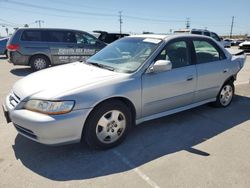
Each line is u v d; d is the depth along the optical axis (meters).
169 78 3.99
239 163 3.21
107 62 4.12
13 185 2.75
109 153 3.42
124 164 3.16
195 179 2.88
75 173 2.97
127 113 3.60
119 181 2.83
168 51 4.07
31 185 2.75
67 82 3.34
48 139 3.03
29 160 3.22
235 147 3.63
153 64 3.79
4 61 13.99
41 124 2.96
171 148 3.58
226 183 2.81
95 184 2.78
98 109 3.29
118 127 3.56
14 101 3.34
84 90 3.17
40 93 3.13
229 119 4.70
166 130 4.17
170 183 2.80
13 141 3.70
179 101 4.28
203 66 4.56
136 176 2.92
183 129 4.22
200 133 4.08
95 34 16.02
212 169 3.07
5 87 7.23
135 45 4.24
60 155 3.35
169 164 3.17
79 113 3.11
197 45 4.58
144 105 3.78
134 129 4.19
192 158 3.31
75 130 3.14
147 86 3.73
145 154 3.41
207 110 5.16
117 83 3.44
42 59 9.82
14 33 9.46
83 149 3.51
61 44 9.91
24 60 9.62
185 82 4.24
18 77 8.89
